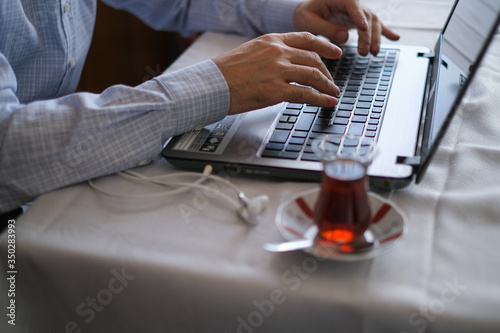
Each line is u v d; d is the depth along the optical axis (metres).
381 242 0.47
